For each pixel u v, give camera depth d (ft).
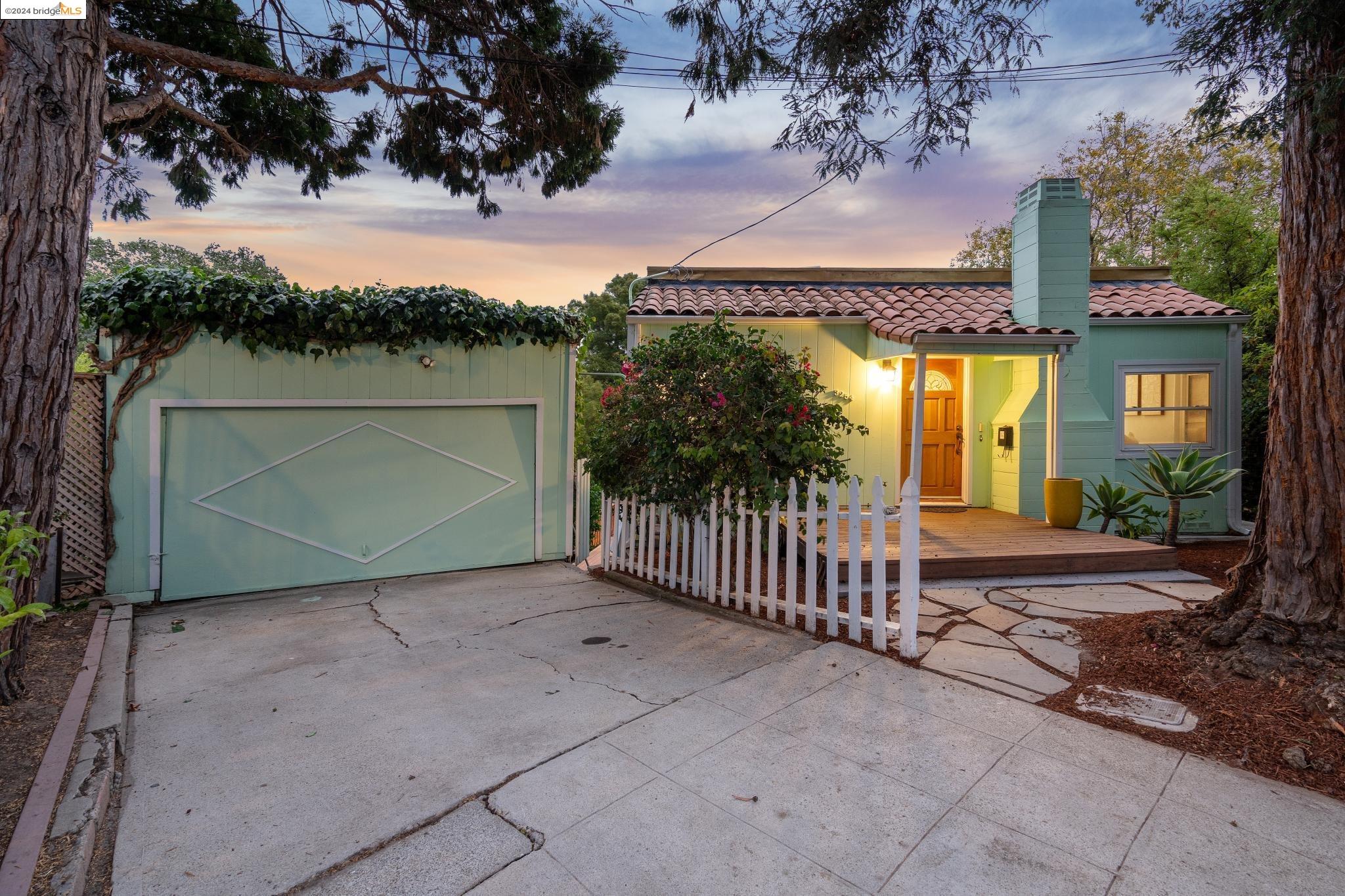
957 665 13.73
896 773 9.45
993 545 22.11
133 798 9.06
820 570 20.57
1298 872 7.27
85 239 12.37
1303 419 12.07
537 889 7.11
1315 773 9.28
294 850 7.86
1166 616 15.24
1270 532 12.62
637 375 21.11
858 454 29.14
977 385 30.86
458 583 23.18
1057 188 27.32
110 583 20.02
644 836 8.03
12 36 11.30
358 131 24.07
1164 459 24.06
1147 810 8.49
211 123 19.17
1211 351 30.04
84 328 20.70
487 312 24.57
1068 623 16.22
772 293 31.91
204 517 21.40
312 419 22.97
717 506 18.65
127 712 12.04
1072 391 27.71
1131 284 33.60
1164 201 67.15
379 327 23.20
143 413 20.40
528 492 26.63
